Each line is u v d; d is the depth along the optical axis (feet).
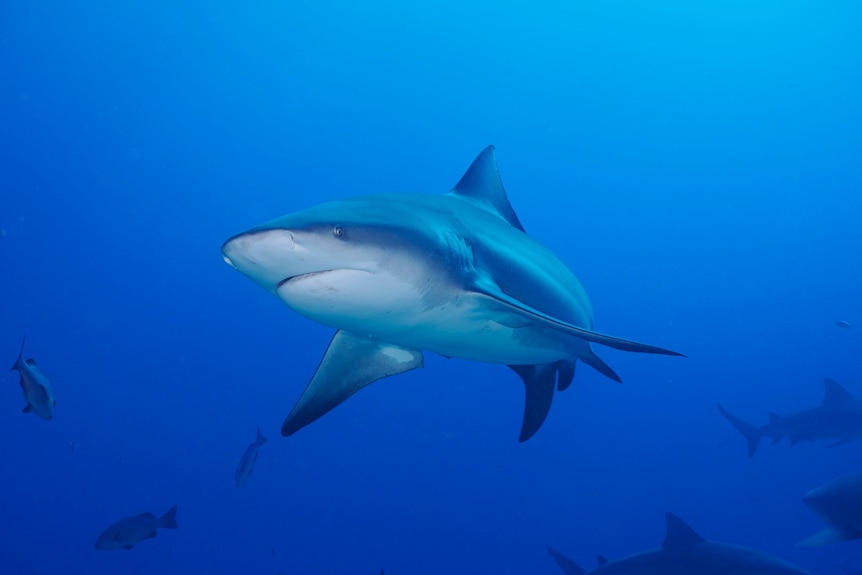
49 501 100.99
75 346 129.18
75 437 113.39
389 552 88.43
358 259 10.95
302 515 96.27
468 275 13.29
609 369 19.80
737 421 42.39
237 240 10.21
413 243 11.63
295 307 11.41
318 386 15.47
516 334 15.61
